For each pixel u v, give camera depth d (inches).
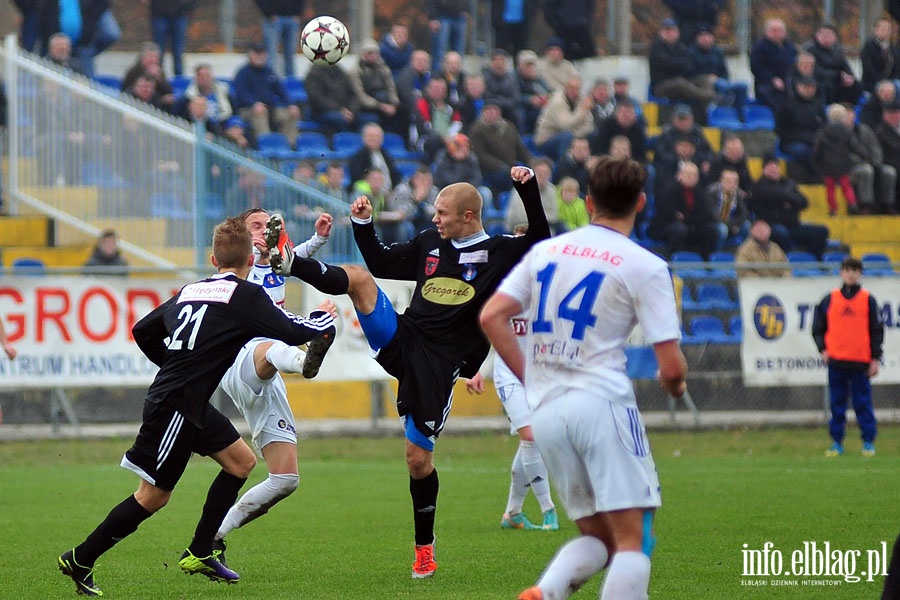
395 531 968.9
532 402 528.1
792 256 2162.9
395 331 747.4
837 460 1481.3
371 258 772.6
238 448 721.0
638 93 2588.6
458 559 832.3
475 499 1168.8
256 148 2094.0
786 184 2175.2
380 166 1964.8
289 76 2348.7
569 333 515.2
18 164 1904.5
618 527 511.5
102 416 1686.8
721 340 1850.4
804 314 1786.4
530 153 2144.4
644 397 1819.6
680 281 1902.1
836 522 979.9
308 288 1678.2
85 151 1861.5
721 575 757.3
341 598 685.9
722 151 2325.3
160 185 1808.6
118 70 2433.6
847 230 2311.8
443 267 762.8
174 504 1144.8
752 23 2706.7
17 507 1102.4
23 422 1664.6
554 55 2351.1
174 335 688.4
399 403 751.1
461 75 2244.1
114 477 1332.4
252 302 687.7
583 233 529.7
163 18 2252.7
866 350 1524.4
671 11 2672.2
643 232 2134.6
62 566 687.7
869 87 2508.6
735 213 2107.5
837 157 2333.9
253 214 826.8
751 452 1578.5
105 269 1609.3
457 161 2009.1
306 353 698.8
